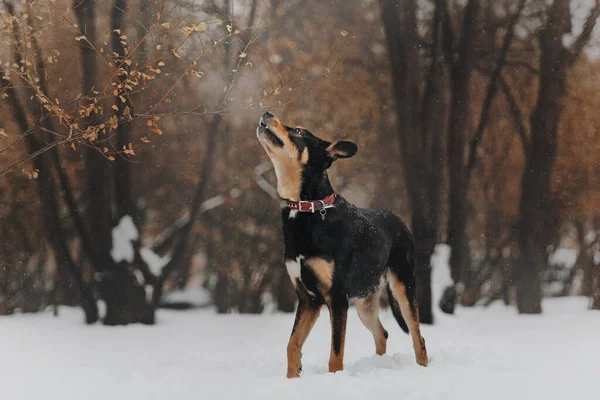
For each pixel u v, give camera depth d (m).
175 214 13.83
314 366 7.08
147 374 6.42
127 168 12.37
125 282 12.02
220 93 13.00
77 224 12.14
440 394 5.08
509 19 13.68
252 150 13.85
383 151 14.21
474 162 13.75
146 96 12.68
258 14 13.18
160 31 10.32
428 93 13.12
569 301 15.66
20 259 13.70
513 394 5.18
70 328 11.55
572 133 14.54
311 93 13.59
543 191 14.05
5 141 12.88
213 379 5.74
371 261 6.60
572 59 14.05
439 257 13.09
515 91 14.28
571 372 6.22
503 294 15.20
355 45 13.90
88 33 11.76
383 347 7.30
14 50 8.36
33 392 5.71
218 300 13.99
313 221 6.11
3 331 10.99
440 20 13.28
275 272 13.95
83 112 7.88
